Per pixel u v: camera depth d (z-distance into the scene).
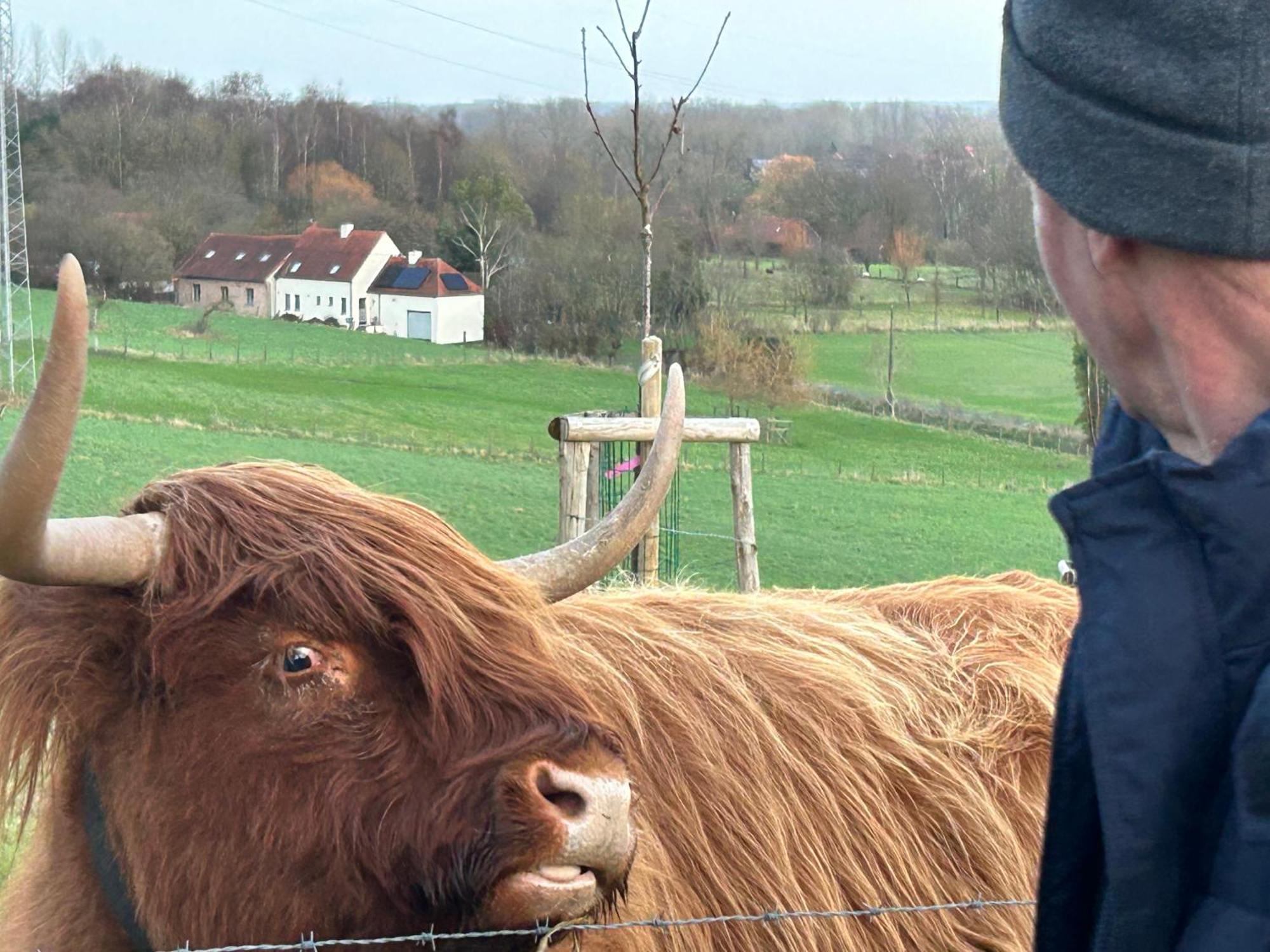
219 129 56.59
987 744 3.37
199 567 2.28
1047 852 1.35
